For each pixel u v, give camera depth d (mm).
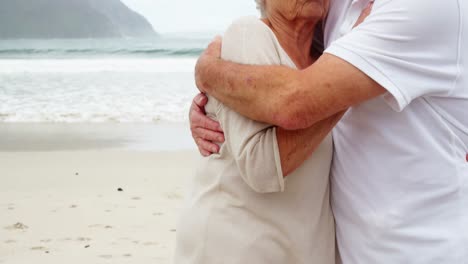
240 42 1911
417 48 1711
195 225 2004
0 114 12523
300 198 1950
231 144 1884
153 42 56344
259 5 2084
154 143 9453
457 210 1803
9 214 5785
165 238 5059
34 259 4641
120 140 9758
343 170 1969
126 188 6715
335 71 1712
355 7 1931
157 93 15070
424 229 1816
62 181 7098
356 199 1933
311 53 2188
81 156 8555
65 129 10875
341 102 1729
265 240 1939
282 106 1739
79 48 43281
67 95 15078
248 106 1802
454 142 1805
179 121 11422
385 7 1723
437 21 1692
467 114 1806
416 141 1796
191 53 34812
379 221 1868
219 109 1916
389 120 1820
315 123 1806
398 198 1839
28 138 10062
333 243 2062
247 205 1937
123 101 13906
